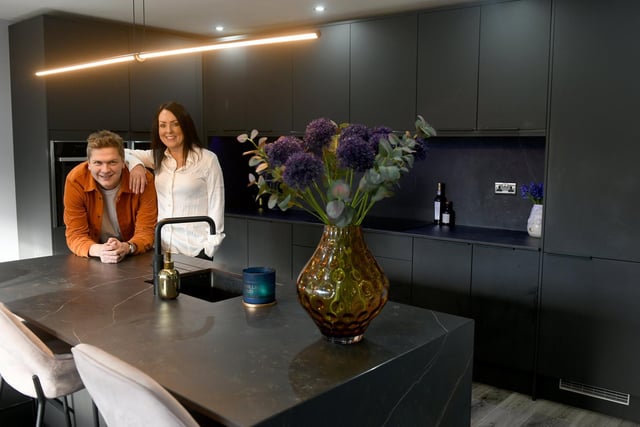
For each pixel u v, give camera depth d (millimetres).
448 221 4078
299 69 4371
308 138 1478
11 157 4500
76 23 4117
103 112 4324
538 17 3230
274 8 3834
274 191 1533
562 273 3084
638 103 2803
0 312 1679
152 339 1603
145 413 1179
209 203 3080
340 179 1381
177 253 2945
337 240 1512
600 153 2928
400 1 3580
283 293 2092
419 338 1618
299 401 1222
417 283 3637
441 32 3635
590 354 3033
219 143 5152
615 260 2928
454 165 4090
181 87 4871
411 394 1544
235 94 4805
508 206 3865
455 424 1760
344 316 1503
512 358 3287
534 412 3082
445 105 3654
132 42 4461
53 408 2311
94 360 1258
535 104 3275
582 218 3004
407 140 1416
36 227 4305
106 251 2588
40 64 4027
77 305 1940
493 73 3432
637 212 2846
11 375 1869
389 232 3752
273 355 1482
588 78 2939
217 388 1284
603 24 2873
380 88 3943
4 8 3881
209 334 1644
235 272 2391
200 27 4484
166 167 3031
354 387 1349
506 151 3848
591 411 3098
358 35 4027
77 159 4219
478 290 3379
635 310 2889
